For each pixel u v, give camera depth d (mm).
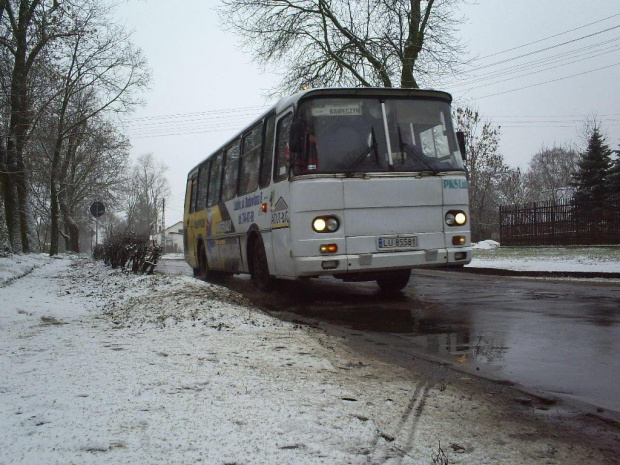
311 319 7566
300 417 3178
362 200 7984
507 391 3939
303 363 4523
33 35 17875
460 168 8586
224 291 9039
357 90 8312
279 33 23500
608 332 5957
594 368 4570
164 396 3572
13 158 22016
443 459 2648
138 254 14055
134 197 82562
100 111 27125
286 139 8672
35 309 8305
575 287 10453
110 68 24641
